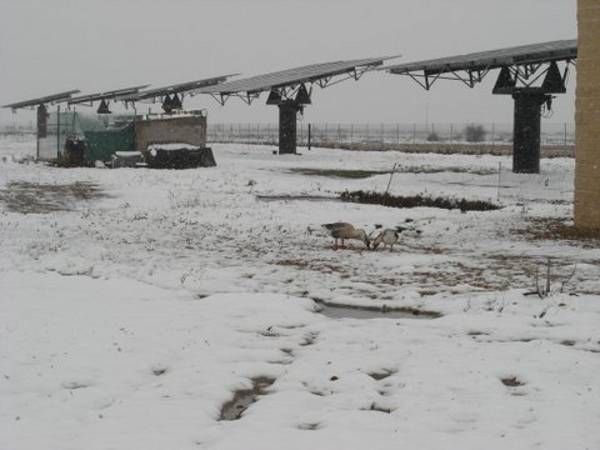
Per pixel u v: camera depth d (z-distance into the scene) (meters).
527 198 29.08
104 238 18.78
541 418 6.94
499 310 11.51
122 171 39.53
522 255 16.52
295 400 7.51
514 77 38.66
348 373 8.43
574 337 9.98
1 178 35.06
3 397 7.57
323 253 16.95
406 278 14.16
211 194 29.64
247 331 10.48
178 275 14.25
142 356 9.03
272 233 19.98
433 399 7.51
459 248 17.66
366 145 78.56
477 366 8.62
